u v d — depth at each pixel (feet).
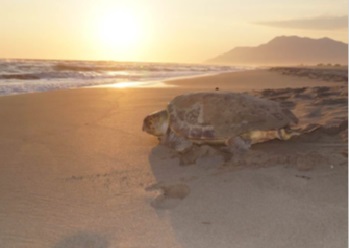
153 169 15.98
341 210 11.05
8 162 17.39
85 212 12.05
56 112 30.71
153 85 63.93
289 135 16.52
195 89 52.90
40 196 13.42
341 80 60.80
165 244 9.98
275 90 38.27
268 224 10.66
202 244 9.89
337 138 18.21
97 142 20.74
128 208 12.21
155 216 11.56
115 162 17.15
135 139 21.20
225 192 12.83
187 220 11.19
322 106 26.71
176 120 17.22
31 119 27.63
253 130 16.01
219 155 16.35
